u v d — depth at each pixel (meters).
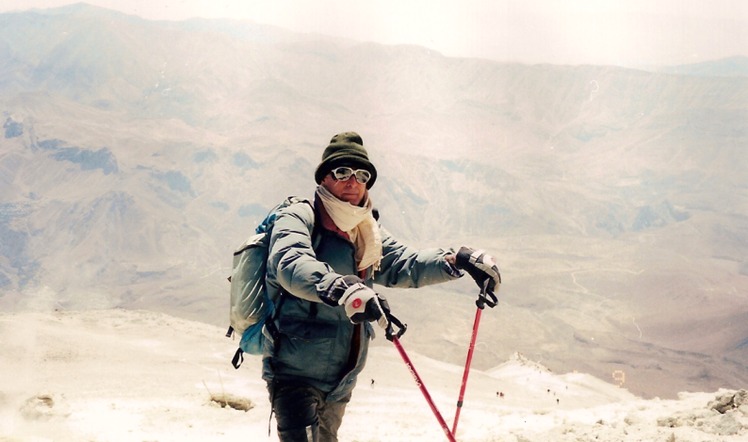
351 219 4.59
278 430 4.55
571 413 11.40
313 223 4.57
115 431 12.02
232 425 13.66
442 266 4.86
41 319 74.56
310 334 4.50
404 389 66.25
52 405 13.99
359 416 18.97
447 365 124.94
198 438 11.77
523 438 8.29
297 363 4.53
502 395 93.00
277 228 4.44
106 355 53.94
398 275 5.00
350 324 4.59
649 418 8.77
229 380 41.12
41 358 46.53
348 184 4.60
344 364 4.61
